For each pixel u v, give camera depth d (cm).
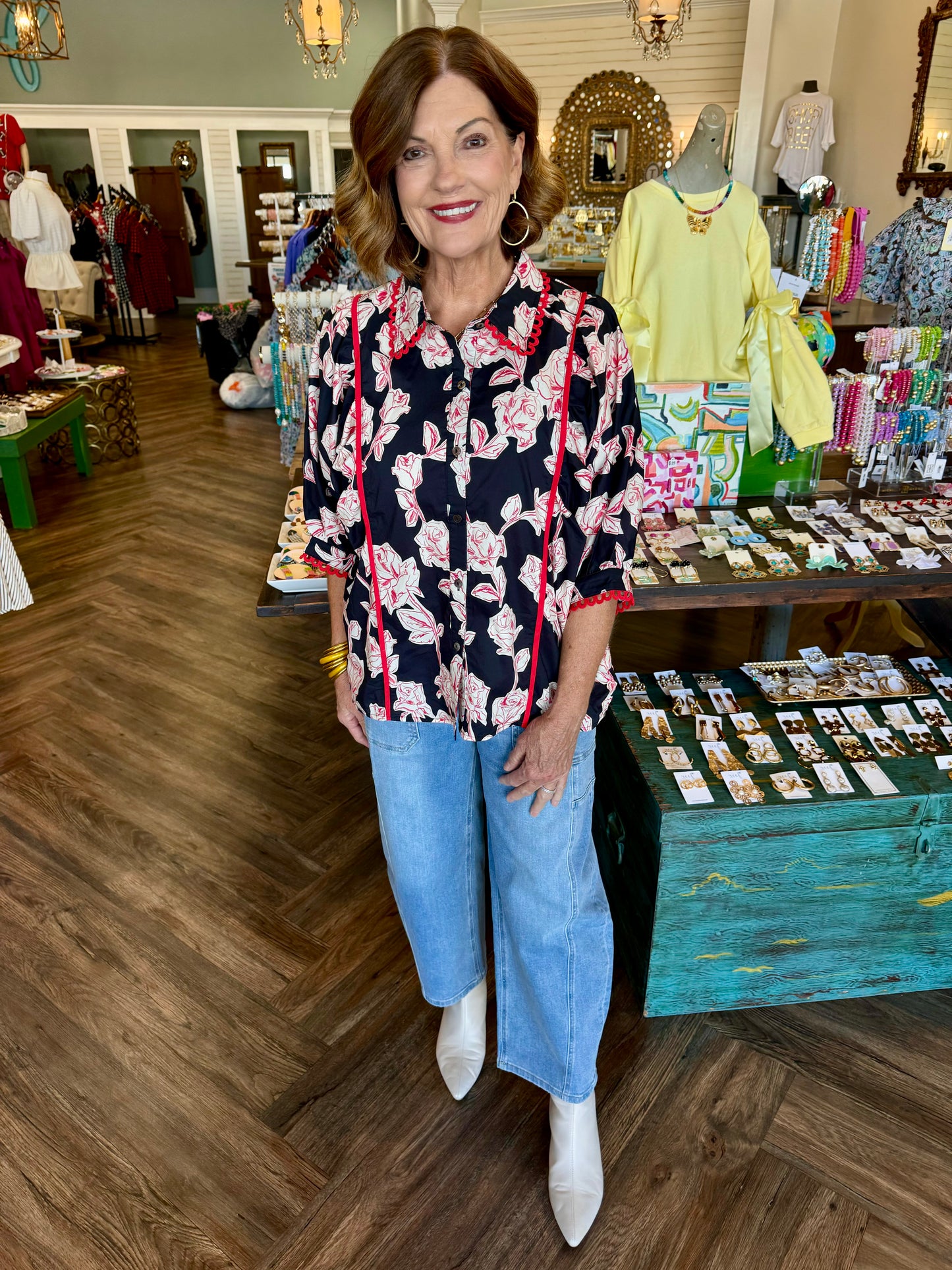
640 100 880
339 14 750
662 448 242
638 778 185
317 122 1320
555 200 122
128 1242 151
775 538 229
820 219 272
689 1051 186
